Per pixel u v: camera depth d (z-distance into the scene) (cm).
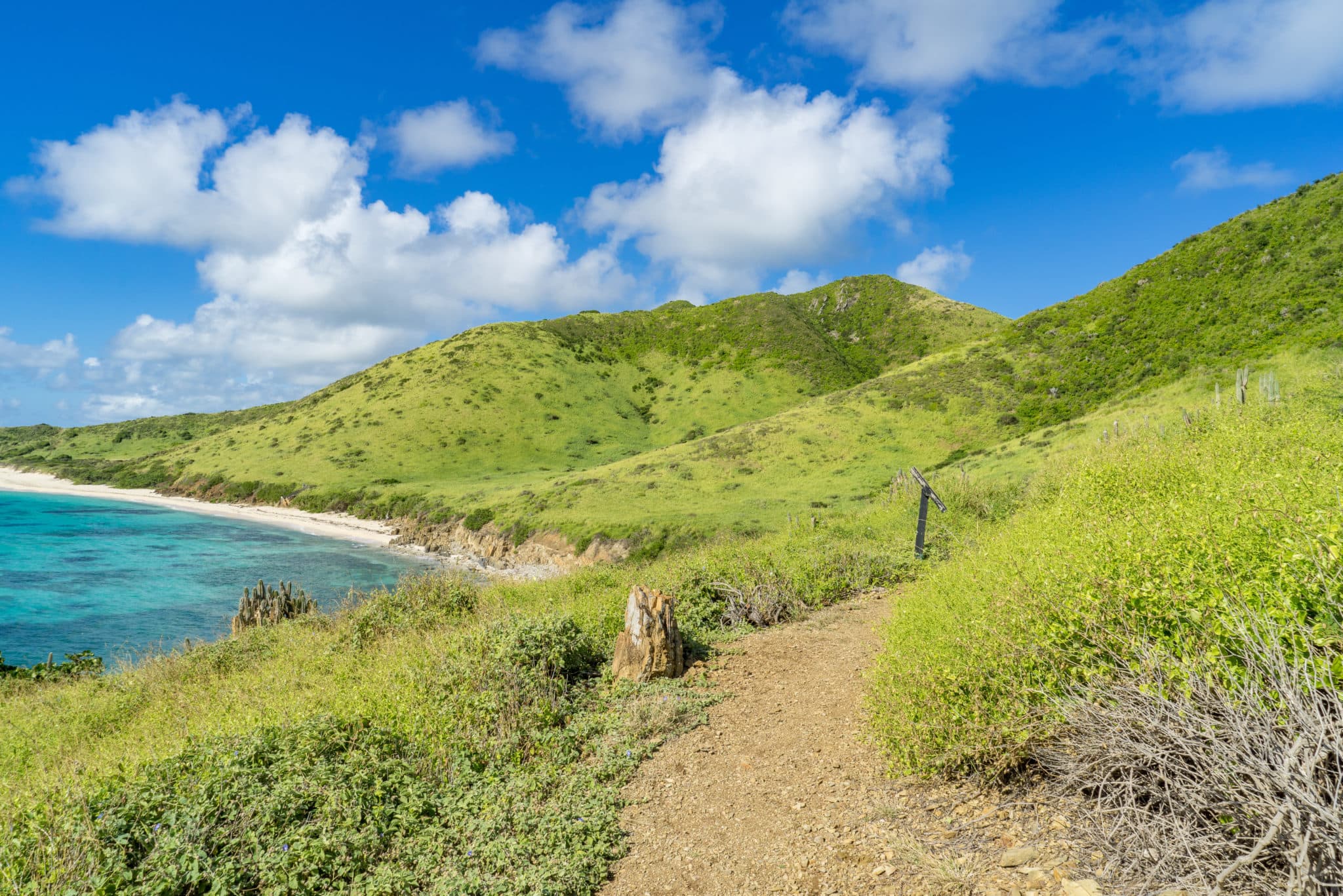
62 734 852
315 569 3991
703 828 455
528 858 427
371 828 452
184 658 1139
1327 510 332
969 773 431
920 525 1362
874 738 521
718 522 4134
